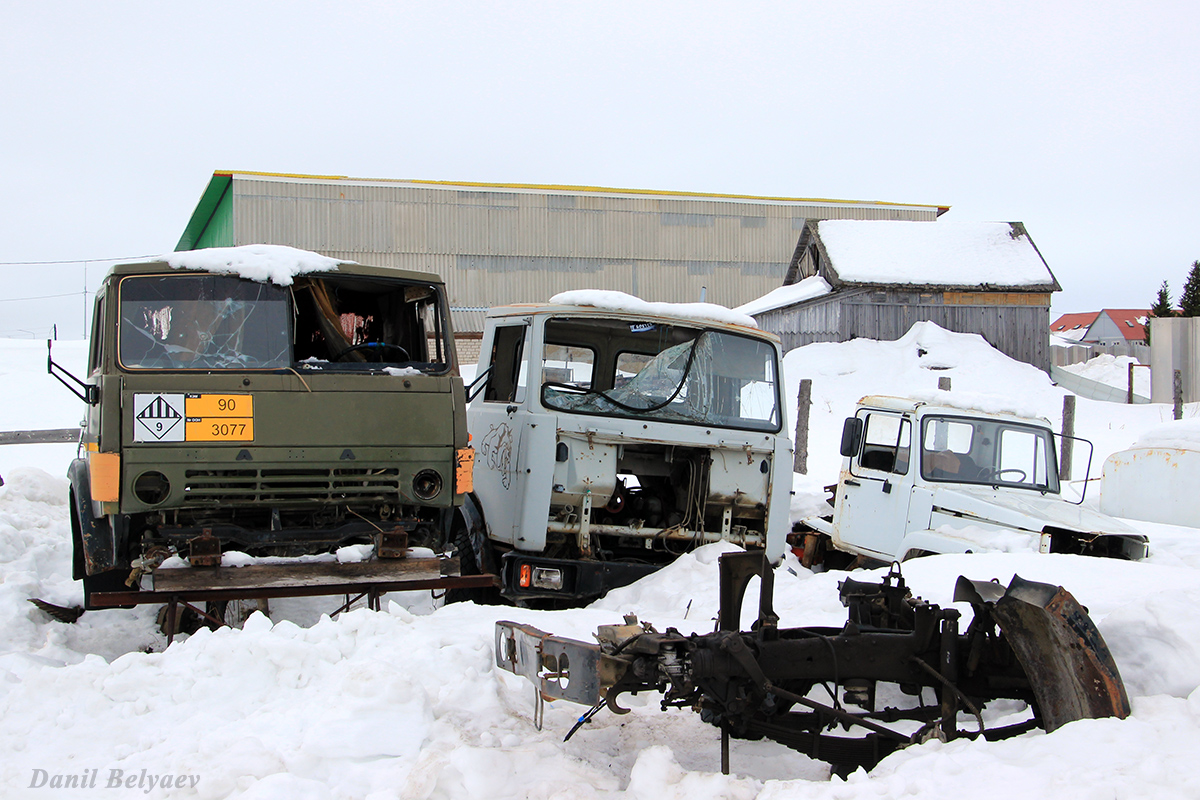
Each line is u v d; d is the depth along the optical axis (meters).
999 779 3.15
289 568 5.74
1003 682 4.07
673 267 47.69
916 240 33.75
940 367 28.86
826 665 3.87
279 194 42.66
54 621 6.35
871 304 31.22
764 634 3.88
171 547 5.80
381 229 43.97
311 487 6.06
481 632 5.09
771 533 7.87
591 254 46.69
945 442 8.53
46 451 16.92
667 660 3.54
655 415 7.55
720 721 3.75
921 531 8.12
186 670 4.41
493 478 7.64
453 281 44.91
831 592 6.49
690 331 7.83
